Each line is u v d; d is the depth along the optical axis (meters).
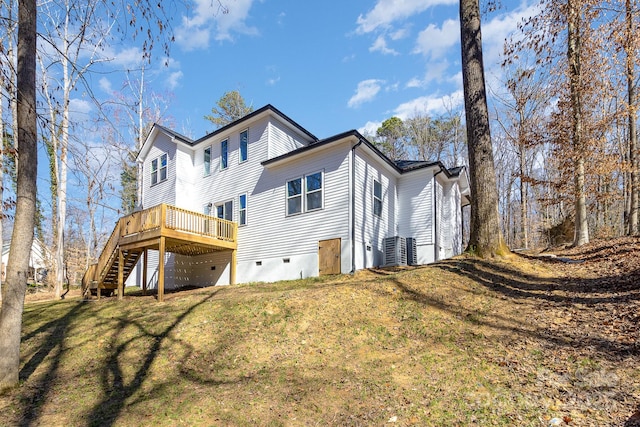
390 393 4.85
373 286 9.07
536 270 9.39
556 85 14.73
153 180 19.84
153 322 8.96
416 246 16.03
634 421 3.49
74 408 5.25
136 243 12.97
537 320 6.38
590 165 14.08
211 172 17.95
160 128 19.23
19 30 6.25
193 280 17.58
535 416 3.88
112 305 11.69
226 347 7.14
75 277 30.05
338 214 13.11
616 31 11.87
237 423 4.54
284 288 11.27
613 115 13.39
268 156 15.48
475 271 9.34
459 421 4.03
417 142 39.06
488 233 10.52
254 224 15.67
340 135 12.93
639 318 5.64
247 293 10.94
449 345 5.96
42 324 10.05
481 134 10.65
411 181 16.72
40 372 6.69
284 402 4.95
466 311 7.21
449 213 18.17
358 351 6.31
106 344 7.93
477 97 10.71
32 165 6.29
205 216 14.30
